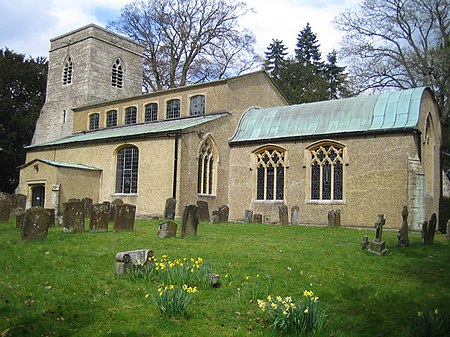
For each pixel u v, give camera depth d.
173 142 25.81
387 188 22.64
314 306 6.49
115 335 5.95
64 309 6.86
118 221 15.99
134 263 8.86
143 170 27.08
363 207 23.27
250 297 7.84
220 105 29.77
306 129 26.12
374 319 7.02
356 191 23.59
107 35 40.88
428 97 25.48
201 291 8.06
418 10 32.94
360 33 36.91
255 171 27.83
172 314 6.76
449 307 7.62
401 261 11.46
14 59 45.81
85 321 6.42
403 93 24.77
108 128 36.06
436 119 26.95
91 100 39.28
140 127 32.47
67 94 40.44
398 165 22.48
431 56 31.97
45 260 10.08
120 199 26.81
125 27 46.25
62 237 13.62
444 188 33.56
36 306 6.91
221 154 28.36
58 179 27.45
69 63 41.09
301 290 8.43
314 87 52.72
